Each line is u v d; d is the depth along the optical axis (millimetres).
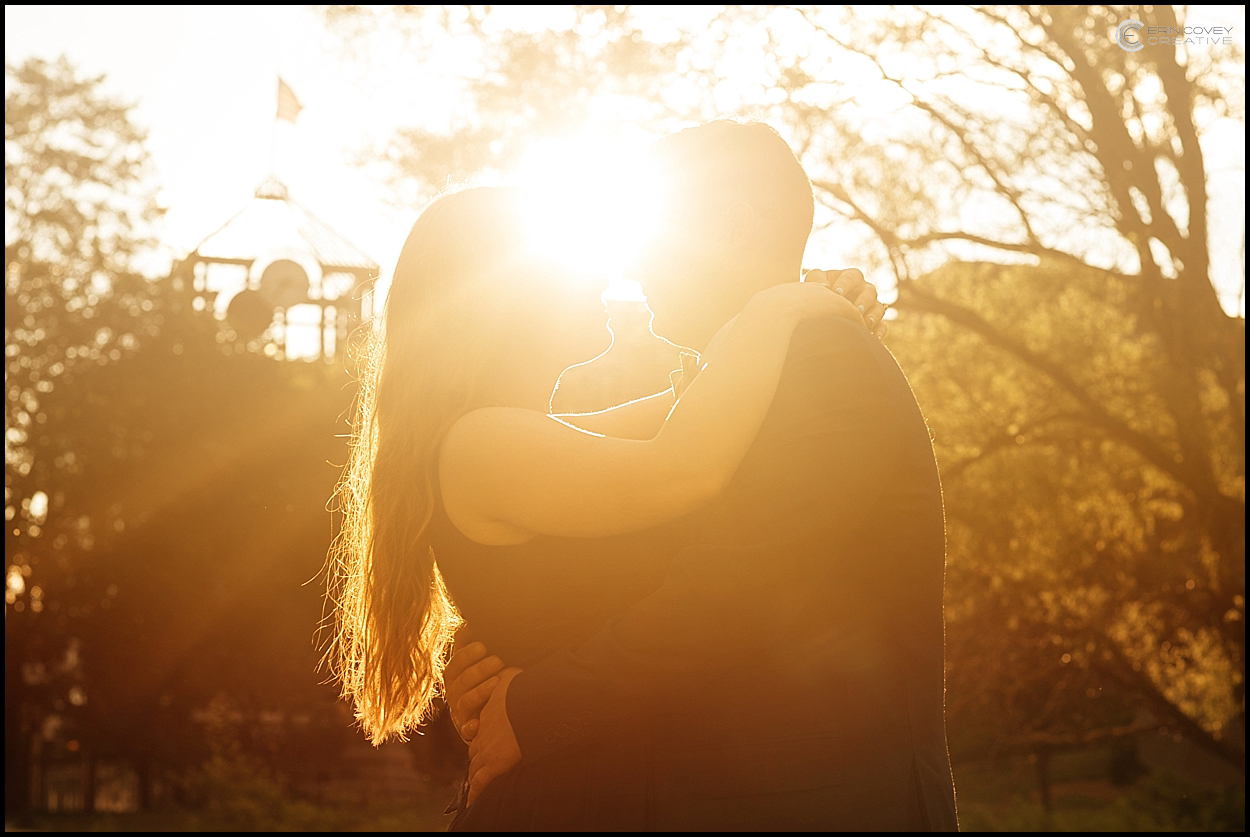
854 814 1364
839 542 1435
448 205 1698
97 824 18016
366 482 1792
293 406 29359
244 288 10008
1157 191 12641
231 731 30109
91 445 28016
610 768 1416
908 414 1523
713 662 1396
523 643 1522
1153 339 13688
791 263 1738
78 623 28531
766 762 1381
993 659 13430
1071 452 13430
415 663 1702
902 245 13250
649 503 1418
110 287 29359
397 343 1650
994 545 13453
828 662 1403
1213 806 14867
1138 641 13836
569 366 1663
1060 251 13227
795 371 1482
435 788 31312
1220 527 12609
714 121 1774
